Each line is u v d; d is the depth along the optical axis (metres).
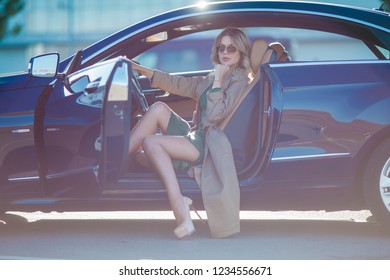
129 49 6.56
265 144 6.14
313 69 6.20
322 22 6.42
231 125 6.22
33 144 6.20
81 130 6.02
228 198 6.01
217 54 6.39
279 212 8.16
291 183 6.16
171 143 6.11
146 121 6.32
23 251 5.73
